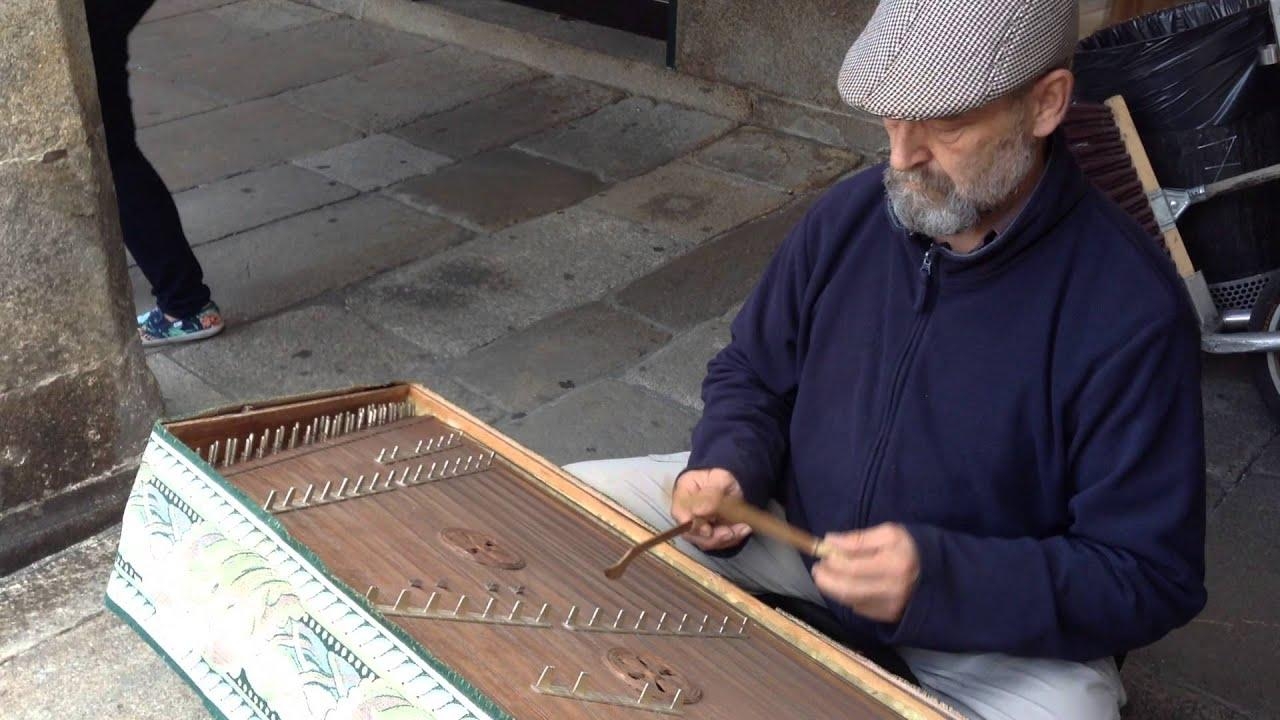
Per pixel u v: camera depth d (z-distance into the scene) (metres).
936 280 1.53
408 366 3.32
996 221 1.49
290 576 1.42
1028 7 1.34
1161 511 1.43
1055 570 1.42
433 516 1.59
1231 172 2.98
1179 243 3.01
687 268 3.85
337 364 3.32
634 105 5.07
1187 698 2.25
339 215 4.18
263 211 4.20
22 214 2.35
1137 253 1.45
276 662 1.44
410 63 5.55
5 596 2.43
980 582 1.41
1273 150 3.00
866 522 1.61
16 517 2.50
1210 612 2.46
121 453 2.64
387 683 1.29
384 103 5.12
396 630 1.29
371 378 3.26
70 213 2.41
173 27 5.99
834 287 1.66
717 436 1.73
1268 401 3.03
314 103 5.12
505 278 3.79
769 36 4.73
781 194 4.35
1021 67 1.35
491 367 3.32
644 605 1.49
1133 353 1.42
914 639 1.45
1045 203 1.44
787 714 1.33
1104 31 3.21
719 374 1.84
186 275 3.30
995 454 1.51
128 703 2.20
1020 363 1.48
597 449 2.99
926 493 1.56
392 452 1.74
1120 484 1.44
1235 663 2.33
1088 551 1.44
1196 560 1.46
